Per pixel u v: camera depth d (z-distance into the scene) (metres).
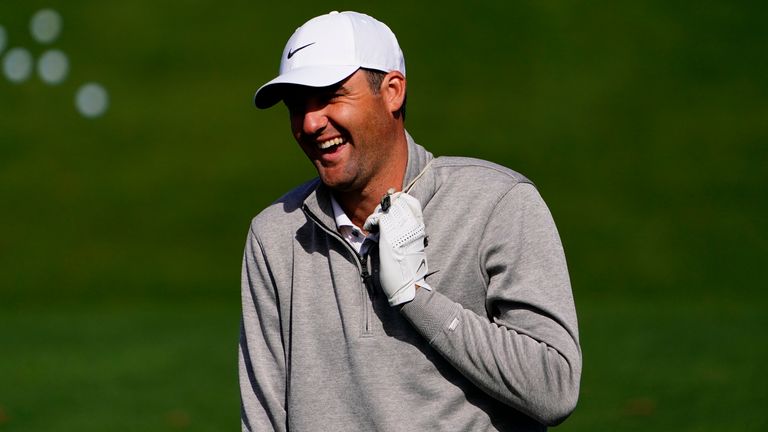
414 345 10.31
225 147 71.75
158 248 63.28
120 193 68.19
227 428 28.97
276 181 68.44
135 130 73.56
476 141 70.88
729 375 32.34
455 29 80.81
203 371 35.94
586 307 51.38
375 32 10.63
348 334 10.47
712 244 61.12
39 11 82.31
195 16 82.62
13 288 59.75
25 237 64.56
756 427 26.83
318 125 10.34
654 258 60.06
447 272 10.38
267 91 10.63
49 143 72.75
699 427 27.00
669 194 65.75
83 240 64.25
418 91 75.69
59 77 77.75
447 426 10.25
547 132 71.56
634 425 27.41
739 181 66.69
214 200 67.06
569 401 9.92
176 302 57.38
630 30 79.69
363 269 10.49
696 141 70.06
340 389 10.59
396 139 10.72
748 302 54.16
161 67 78.69
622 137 70.75
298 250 11.10
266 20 82.19
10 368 37.34
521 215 10.45
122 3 83.69
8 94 77.06
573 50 78.31
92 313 53.31
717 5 81.38
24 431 28.94
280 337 11.40
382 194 10.72
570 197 65.81
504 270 10.33
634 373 33.00
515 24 80.94
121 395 32.88
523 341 9.91
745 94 73.88
